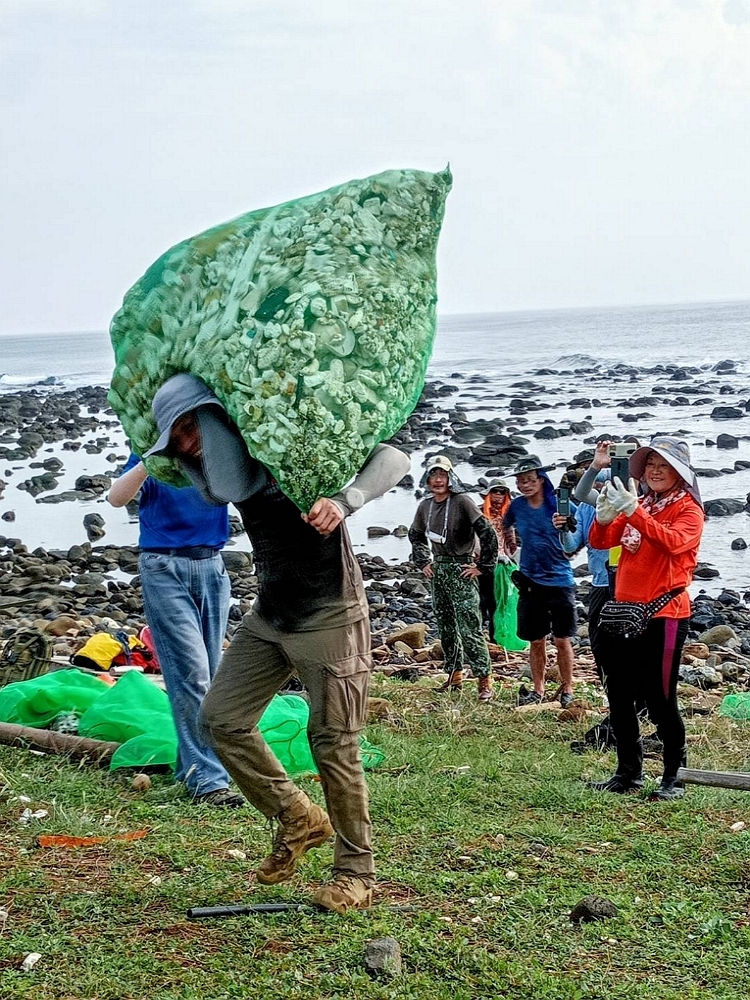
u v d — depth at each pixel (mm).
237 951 4977
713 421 43969
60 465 39906
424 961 4934
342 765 5359
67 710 8492
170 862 5957
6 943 4992
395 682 11938
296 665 5324
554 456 36188
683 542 7422
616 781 7652
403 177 5238
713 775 6293
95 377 106375
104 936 5102
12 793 6969
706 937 5223
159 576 7270
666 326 156625
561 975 4863
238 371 5027
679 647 7504
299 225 5191
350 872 5449
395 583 21562
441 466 11219
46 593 20969
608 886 5809
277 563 5281
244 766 5406
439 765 8086
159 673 11023
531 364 95312
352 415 4996
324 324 4980
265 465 5039
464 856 6160
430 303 5289
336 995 4637
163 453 5332
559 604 11164
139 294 5258
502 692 11672
